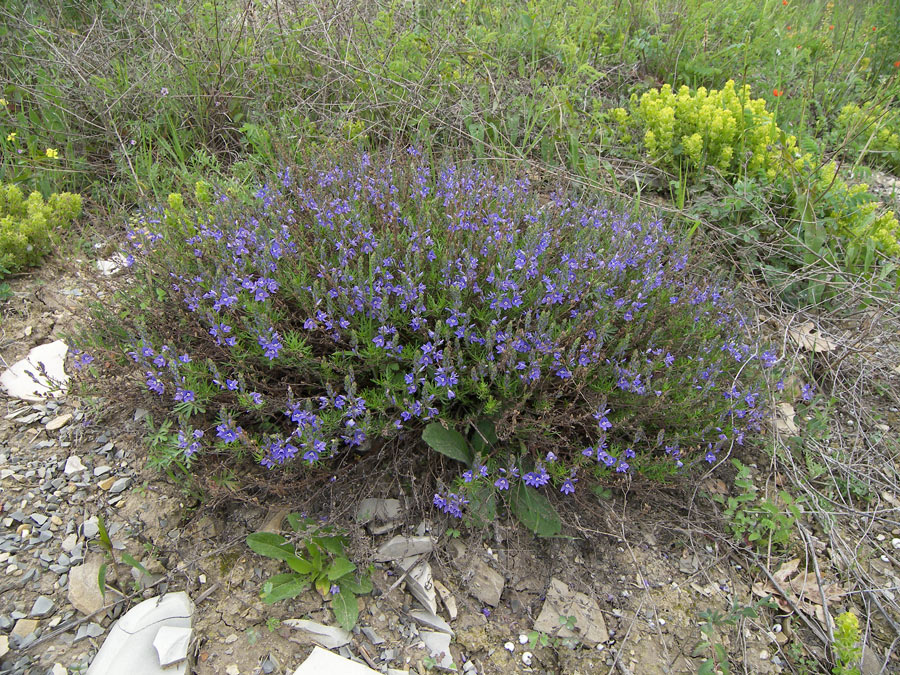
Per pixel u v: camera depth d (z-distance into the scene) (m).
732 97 1.05
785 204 1.02
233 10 1.19
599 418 0.60
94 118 1.06
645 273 0.71
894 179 1.27
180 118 1.08
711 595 0.64
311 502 0.63
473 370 0.60
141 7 1.18
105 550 0.58
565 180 1.03
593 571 0.64
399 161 0.85
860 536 0.70
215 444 0.62
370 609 0.59
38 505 0.62
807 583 0.65
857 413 0.82
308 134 0.98
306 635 0.56
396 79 1.09
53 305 0.83
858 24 1.67
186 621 0.55
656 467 0.63
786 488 0.74
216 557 0.60
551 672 0.57
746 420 0.71
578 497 0.65
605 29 1.39
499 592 0.61
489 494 0.63
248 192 0.90
